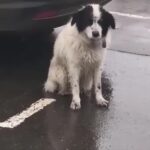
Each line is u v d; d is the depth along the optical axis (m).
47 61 5.18
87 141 3.92
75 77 4.38
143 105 4.42
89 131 4.04
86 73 4.45
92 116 4.24
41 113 4.27
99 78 4.43
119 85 4.75
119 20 6.46
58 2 4.77
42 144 3.88
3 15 4.64
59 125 4.11
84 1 4.98
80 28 4.23
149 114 4.29
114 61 5.25
